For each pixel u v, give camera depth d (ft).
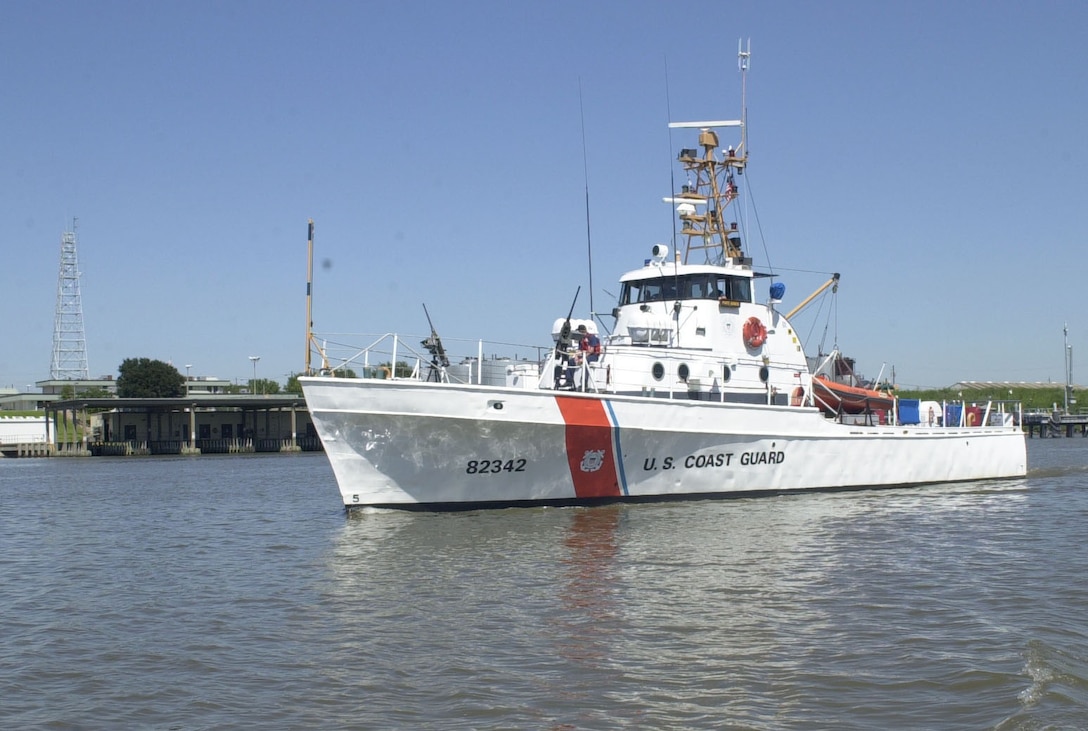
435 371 80.28
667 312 94.79
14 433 326.65
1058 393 401.08
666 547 65.16
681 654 40.16
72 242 431.02
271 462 223.71
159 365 310.45
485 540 67.67
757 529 72.95
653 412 82.64
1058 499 95.50
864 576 55.77
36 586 59.57
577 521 75.92
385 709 34.30
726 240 106.32
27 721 33.96
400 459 76.33
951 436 109.81
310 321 78.69
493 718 33.24
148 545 76.69
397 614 47.67
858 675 37.27
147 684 37.83
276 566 62.69
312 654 41.16
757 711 33.65
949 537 70.33
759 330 97.66
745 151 106.83
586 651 40.70
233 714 34.24
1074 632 43.37
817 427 94.53
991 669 37.60
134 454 284.00
